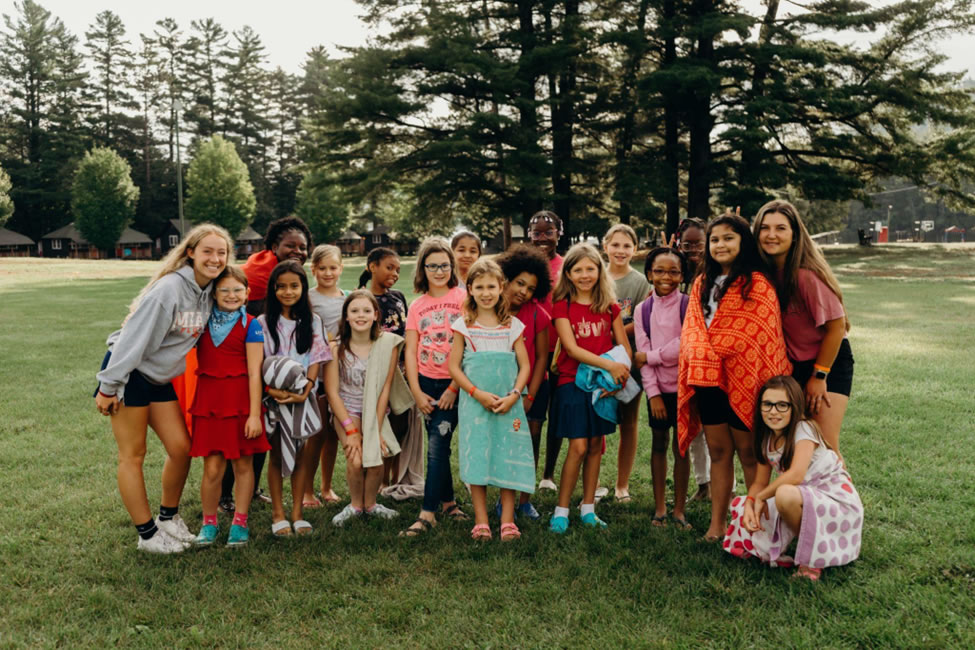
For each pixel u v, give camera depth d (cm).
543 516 415
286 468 373
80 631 284
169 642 278
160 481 471
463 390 388
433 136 3109
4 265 3519
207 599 310
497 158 2884
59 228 6844
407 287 1897
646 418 642
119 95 7338
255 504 440
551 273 444
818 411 352
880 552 342
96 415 648
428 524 395
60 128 6794
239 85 7550
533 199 3056
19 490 448
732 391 354
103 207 6078
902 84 2766
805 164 2877
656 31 2838
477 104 3084
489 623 288
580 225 4553
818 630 275
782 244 349
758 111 2630
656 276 414
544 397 446
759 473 347
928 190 2962
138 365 345
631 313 468
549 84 3106
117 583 329
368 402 406
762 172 2673
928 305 1432
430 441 403
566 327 398
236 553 359
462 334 394
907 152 2794
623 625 284
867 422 582
